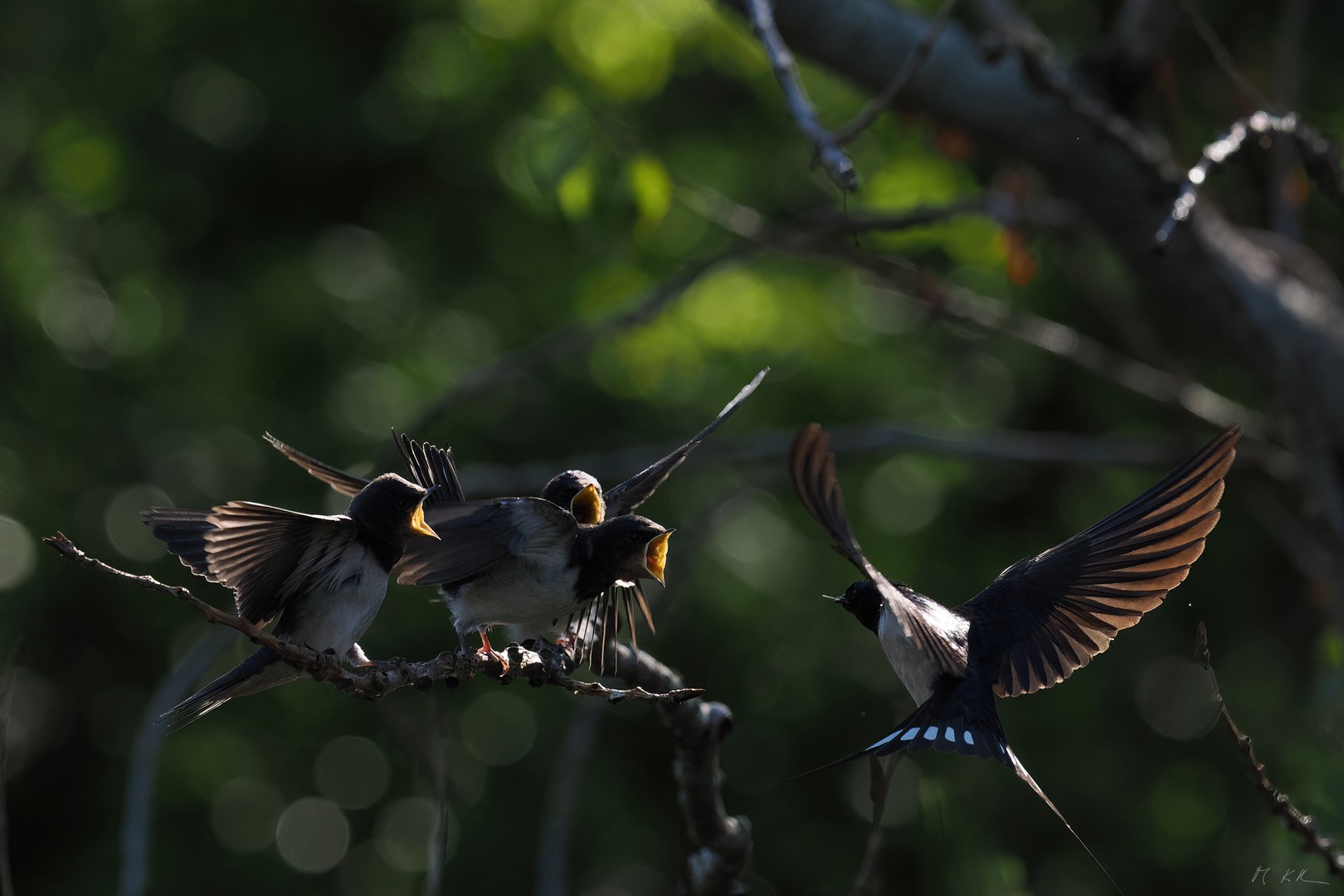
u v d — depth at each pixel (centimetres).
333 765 1777
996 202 996
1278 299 913
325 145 1633
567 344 1024
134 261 1716
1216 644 1574
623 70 1325
